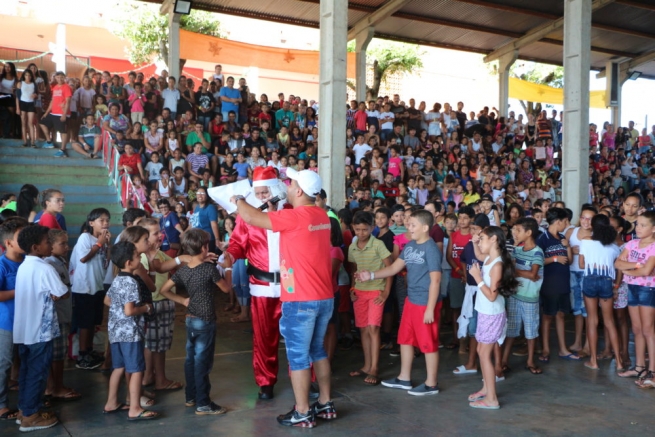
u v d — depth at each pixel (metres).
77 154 12.24
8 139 12.11
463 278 6.45
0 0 18.69
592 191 16.22
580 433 4.29
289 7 14.64
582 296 6.62
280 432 4.25
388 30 16.94
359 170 13.13
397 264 5.28
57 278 4.29
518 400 5.05
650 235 5.54
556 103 20.41
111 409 4.60
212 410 4.60
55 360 4.84
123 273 4.49
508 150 17.12
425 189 13.30
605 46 19.22
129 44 22.34
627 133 20.30
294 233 4.23
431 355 5.18
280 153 13.59
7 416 4.46
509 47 18.09
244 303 8.29
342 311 6.71
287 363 6.11
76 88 12.91
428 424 4.45
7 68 12.66
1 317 4.37
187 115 13.14
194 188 11.41
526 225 5.85
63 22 19.64
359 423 4.45
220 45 15.69
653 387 5.40
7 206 7.47
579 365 6.24
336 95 9.42
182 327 7.74
